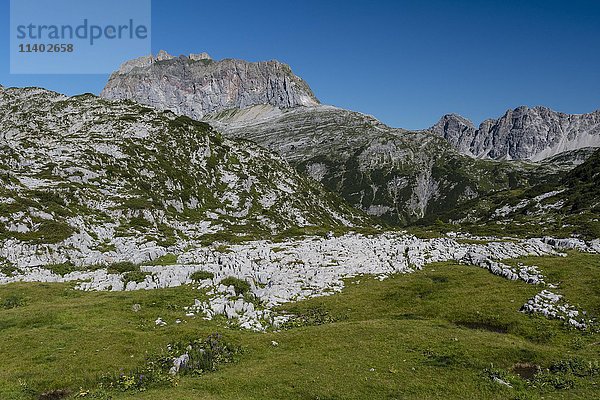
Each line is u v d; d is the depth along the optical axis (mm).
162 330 36250
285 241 88438
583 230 93062
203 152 179250
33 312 41312
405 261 57406
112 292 50562
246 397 25734
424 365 29422
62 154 132375
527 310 39000
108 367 30031
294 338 34812
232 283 50031
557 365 29141
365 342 33406
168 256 73375
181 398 25156
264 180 181000
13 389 26969
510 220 147250
